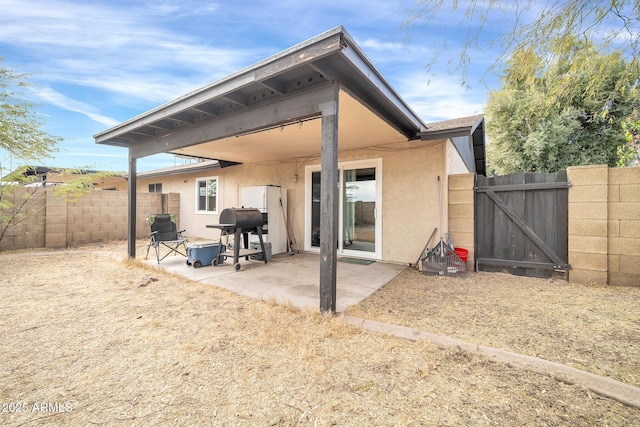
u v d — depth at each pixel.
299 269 5.18
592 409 1.58
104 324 2.73
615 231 4.00
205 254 5.41
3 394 1.72
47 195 7.29
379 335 2.48
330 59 2.62
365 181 6.16
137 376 1.91
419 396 1.70
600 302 3.35
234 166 8.72
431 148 5.31
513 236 4.77
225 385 1.82
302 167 7.17
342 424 1.50
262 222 5.80
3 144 5.95
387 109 3.94
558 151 9.20
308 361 2.08
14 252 6.64
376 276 4.68
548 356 2.16
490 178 4.96
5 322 2.77
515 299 3.50
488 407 1.61
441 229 5.14
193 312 3.04
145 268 5.12
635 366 2.02
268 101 3.51
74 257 6.22
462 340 2.38
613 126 8.15
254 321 2.79
